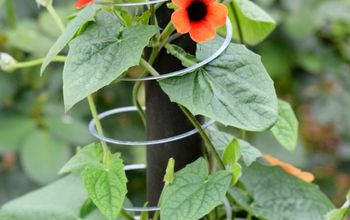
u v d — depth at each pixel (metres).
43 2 0.69
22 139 1.16
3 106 1.18
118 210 0.61
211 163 0.68
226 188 0.62
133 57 0.58
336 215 0.66
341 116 1.40
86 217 0.71
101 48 0.60
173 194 0.62
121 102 1.23
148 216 0.69
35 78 1.19
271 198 0.71
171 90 0.60
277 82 1.34
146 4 0.62
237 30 0.73
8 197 1.25
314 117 1.44
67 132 1.17
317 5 1.30
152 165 0.67
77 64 0.59
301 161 1.27
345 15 1.29
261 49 1.30
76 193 0.73
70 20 0.68
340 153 1.58
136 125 1.24
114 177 0.62
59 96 1.22
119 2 0.62
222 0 0.64
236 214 0.76
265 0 1.27
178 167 0.66
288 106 0.75
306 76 1.38
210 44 0.63
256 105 0.59
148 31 0.60
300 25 1.26
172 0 0.59
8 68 0.72
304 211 0.71
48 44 1.14
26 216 0.71
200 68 0.61
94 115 0.68
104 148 0.65
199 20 0.60
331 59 1.35
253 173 0.72
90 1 0.61
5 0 0.90
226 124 0.58
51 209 0.71
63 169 0.66
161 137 0.66
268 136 1.25
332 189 1.48
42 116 1.19
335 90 1.40
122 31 0.60
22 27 1.16
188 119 0.65
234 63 0.61
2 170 1.27
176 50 0.62
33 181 1.27
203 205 0.61
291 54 1.32
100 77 0.58
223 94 0.60
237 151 0.64
